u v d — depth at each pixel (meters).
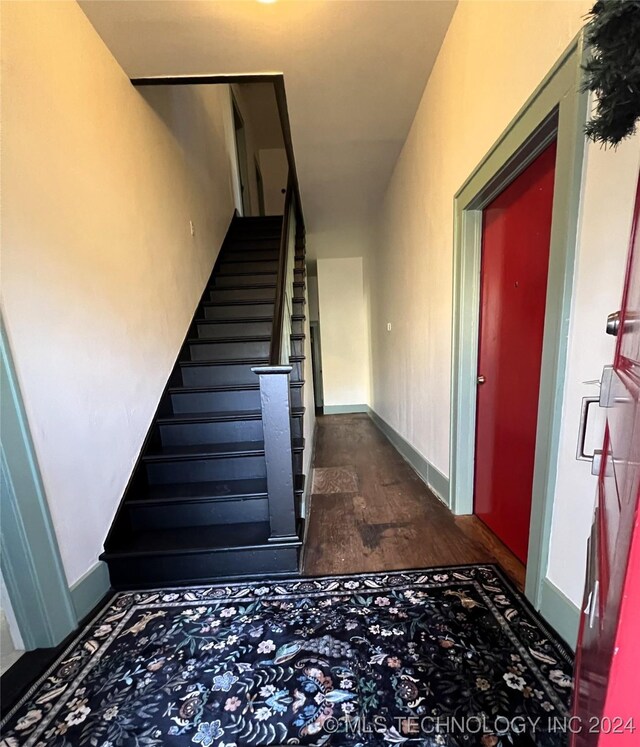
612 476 0.65
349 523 2.22
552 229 1.24
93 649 1.36
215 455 2.19
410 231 2.98
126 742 1.03
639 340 0.50
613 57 0.55
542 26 1.20
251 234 4.75
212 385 2.75
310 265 6.41
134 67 2.08
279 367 1.68
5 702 1.16
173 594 1.67
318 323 6.45
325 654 1.28
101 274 1.84
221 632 1.42
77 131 1.69
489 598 1.51
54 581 1.41
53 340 1.48
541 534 1.37
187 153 3.22
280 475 1.75
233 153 5.16
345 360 6.10
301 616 1.48
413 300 3.01
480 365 2.09
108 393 1.86
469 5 1.67
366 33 1.88
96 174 1.83
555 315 1.24
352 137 2.90
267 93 6.03
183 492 2.06
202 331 3.27
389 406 4.26
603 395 0.79
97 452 1.74
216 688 1.18
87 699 1.16
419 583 1.63
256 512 2.02
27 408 1.34
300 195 3.94
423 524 2.17
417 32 1.90
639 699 0.44
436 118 2.20
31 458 1.34
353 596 1.58
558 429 1.27
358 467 3.32
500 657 1.23
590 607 0.72
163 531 1.94
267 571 1.78
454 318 2.12
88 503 1.65
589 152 1.07
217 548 1.75
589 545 0.87
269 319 3.27
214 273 3.89
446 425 2.37
